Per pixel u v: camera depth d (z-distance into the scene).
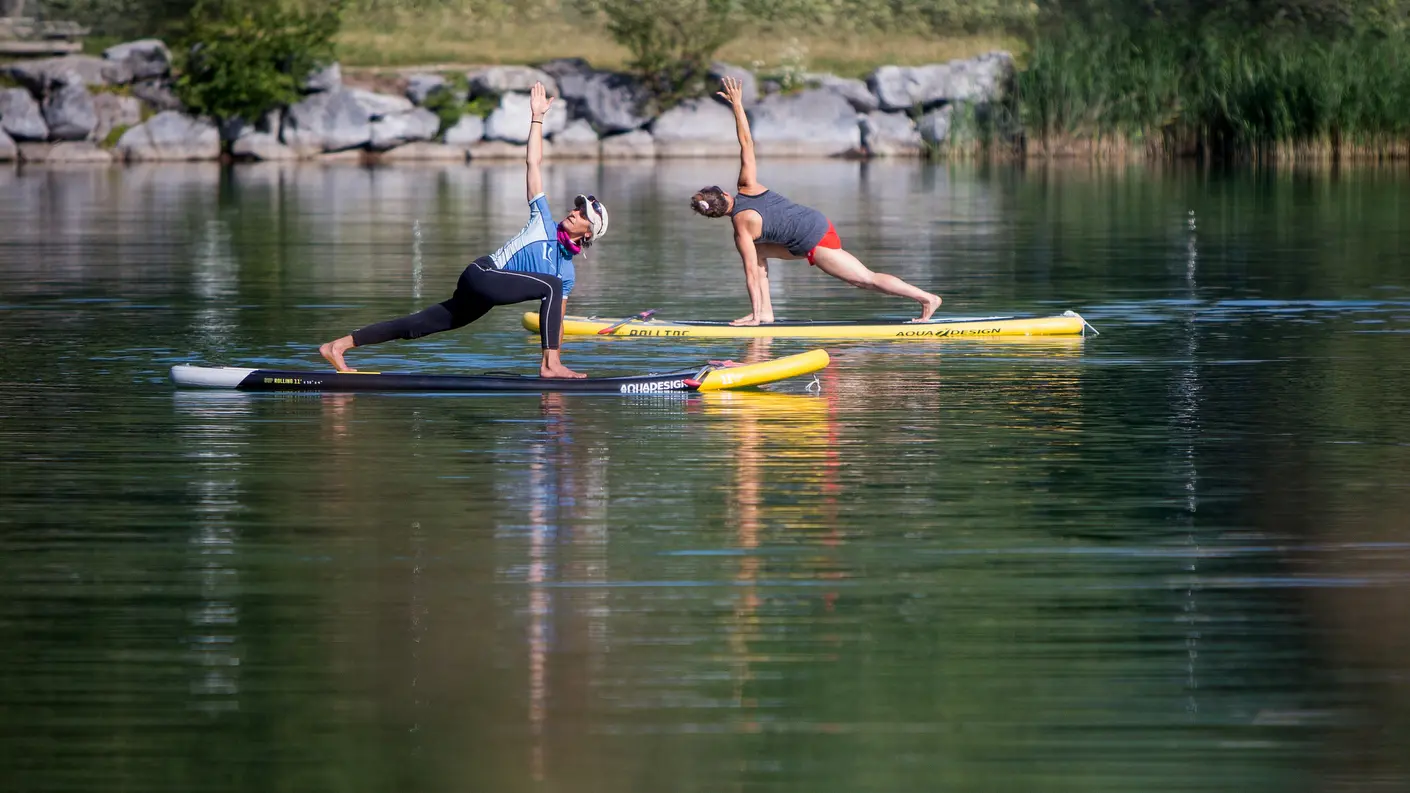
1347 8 141.88
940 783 18.95
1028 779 19.09
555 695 21.25
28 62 128.38
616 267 69.12
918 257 71.81
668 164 128.75
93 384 41.03
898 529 28.17
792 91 139.00
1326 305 56.16
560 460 32.91
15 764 19.48
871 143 136.88
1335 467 32.53
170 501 29.77
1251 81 128.38
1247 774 19.20
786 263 70.94
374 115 131.62
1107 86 133.00
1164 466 32.66
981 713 20.75
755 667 22.12
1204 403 39.16
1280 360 45.34
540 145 40.78
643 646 22.81
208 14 131.62
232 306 55.81
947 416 37.56
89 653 22.58
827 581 25.45
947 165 128.50
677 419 37.06
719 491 30.56
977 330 50.00
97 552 26.80
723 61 141.25
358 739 20.05
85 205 95.06
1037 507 29.59
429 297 58.31
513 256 40.53
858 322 51.59
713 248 76.31
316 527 28.17
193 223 85.44
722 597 24.70
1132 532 28.05
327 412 37.62
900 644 22.91
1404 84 125.88
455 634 23.23
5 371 42.88
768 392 40.53
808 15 147.75
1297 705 21.00
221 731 20.28
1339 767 19.39
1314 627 23.53
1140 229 82.44
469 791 18.78
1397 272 64.88
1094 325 52.22
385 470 32.00
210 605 24.36
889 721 20.55
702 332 50.12
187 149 128.88
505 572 25.81
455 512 29.08
